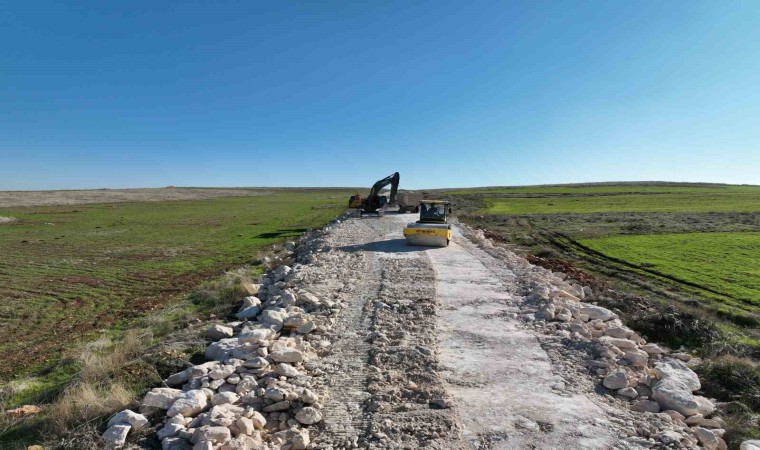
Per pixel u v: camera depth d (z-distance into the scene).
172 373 7.54
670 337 10.23
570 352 7.89
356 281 12.72
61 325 12.29
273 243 27.20
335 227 26.02
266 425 5.89
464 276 13.19
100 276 18.45
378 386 6.73
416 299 10.81
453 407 6.10
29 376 8.81
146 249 25.64
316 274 13.51
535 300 10.62
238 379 6.79
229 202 77.94
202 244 27.44
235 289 13.97
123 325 12.13
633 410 6.12
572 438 5.38
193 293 14.92
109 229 36.03
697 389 7.02
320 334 8.92
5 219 42.16
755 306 12.53
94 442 5.39
